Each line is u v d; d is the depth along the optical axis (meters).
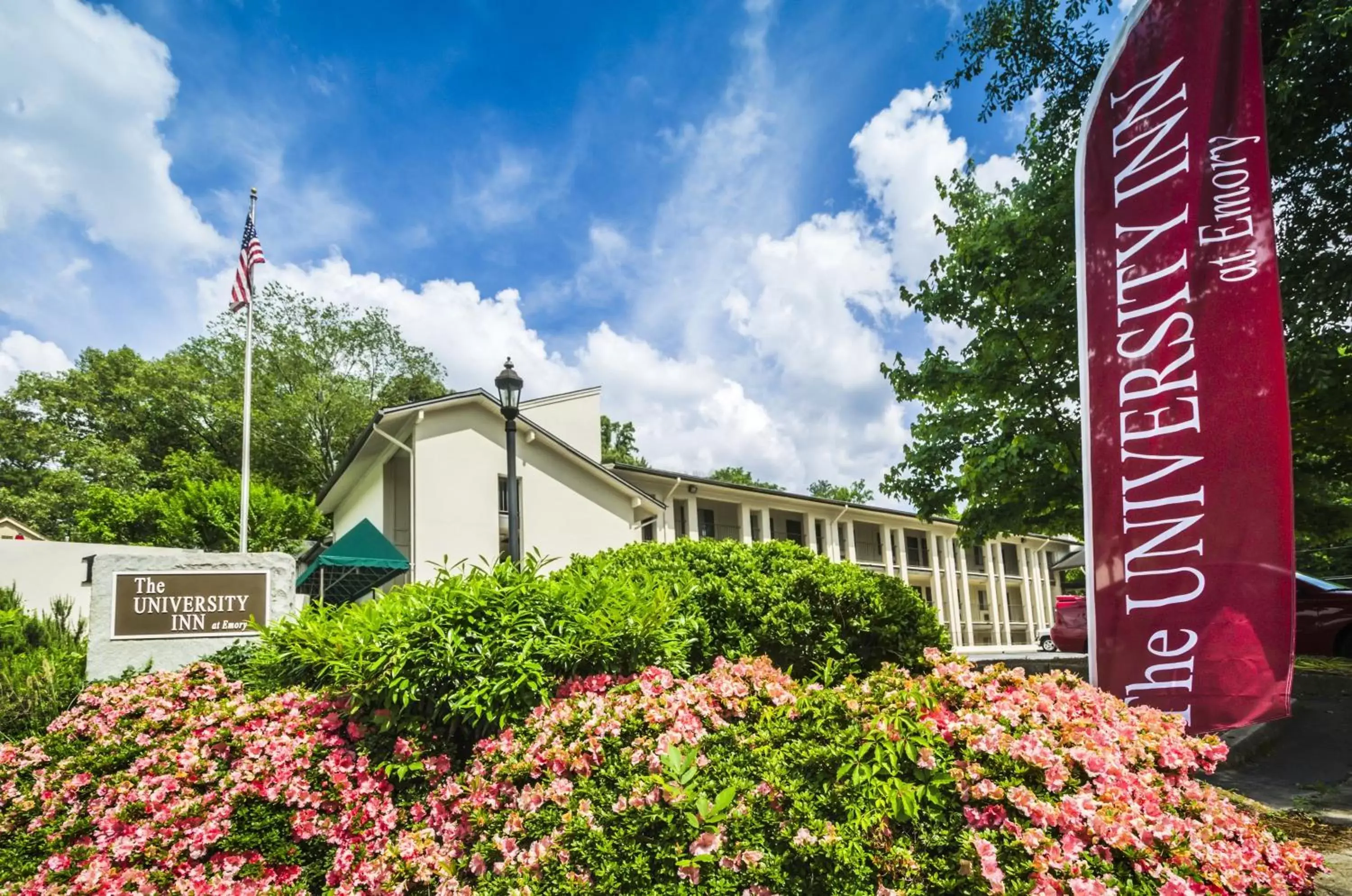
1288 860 2.66
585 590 4.10
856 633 5.03
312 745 3.94
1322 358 6.97
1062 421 9.40
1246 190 4.85
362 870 3.27
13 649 7.61
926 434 10.73
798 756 2.69
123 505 21.80
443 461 16.89
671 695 3.24
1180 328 4.96
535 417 21.50
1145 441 5.04
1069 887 2.16
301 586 17.48
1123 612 5.01
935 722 2.61
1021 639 35.88
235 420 30.67
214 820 3.71
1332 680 8.92
